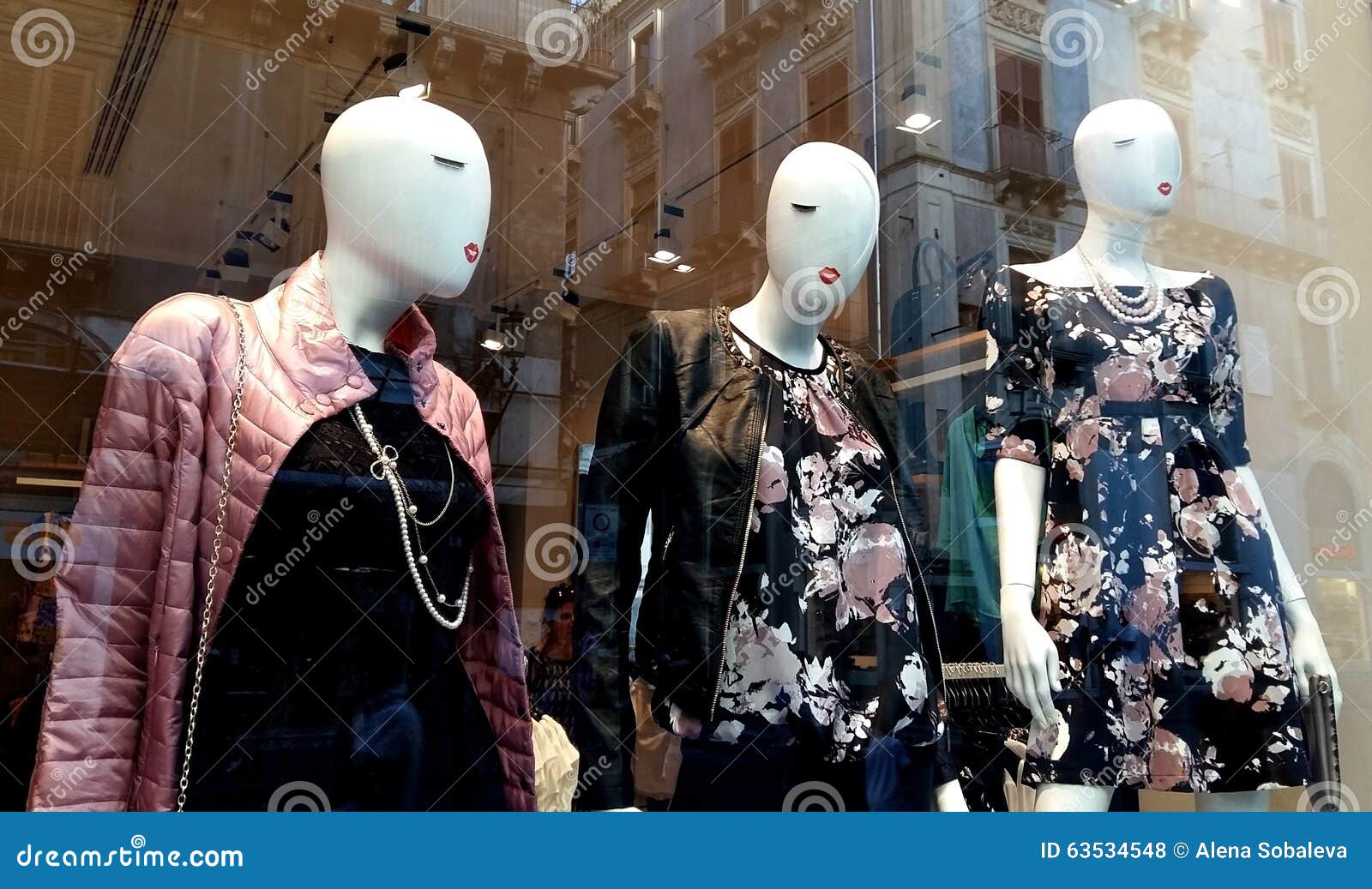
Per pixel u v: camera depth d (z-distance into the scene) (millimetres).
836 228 1494
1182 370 1620
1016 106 2084
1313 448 1983
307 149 1447
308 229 1414
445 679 1232
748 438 1413
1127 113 1731
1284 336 2041
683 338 1473
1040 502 1597
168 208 1362
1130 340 1630
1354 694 1876
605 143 1663
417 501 1198
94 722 1032
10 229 1293
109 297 1310
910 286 1872
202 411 1105
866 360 1688
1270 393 1994
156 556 1069
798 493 1421
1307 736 1541
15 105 1327
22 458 1204
